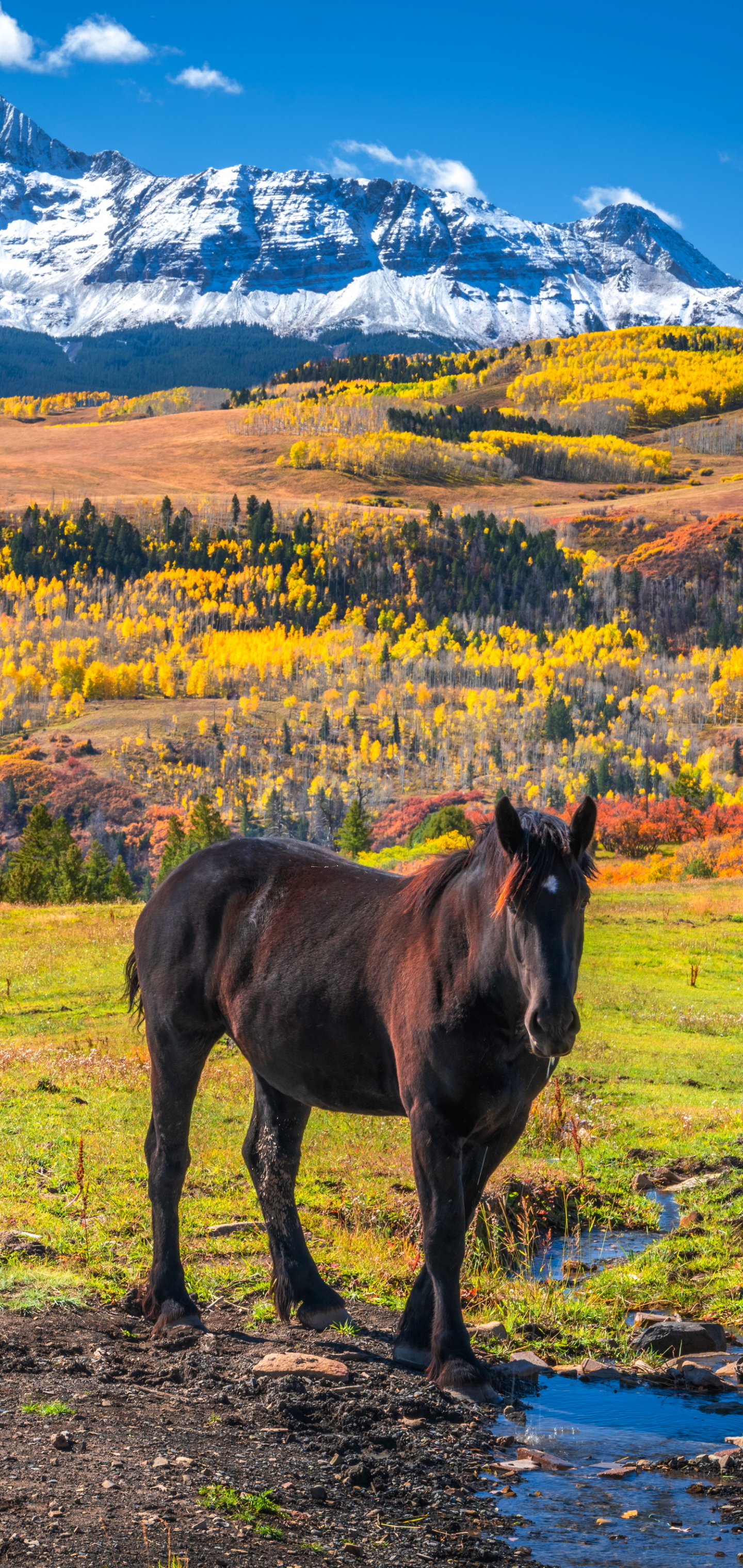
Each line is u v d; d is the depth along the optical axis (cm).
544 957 478
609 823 8812
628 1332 660
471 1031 525
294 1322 623
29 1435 446
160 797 19150
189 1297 620
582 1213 923
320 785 19112
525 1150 1116
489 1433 505
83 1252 708
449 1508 432
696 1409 547
